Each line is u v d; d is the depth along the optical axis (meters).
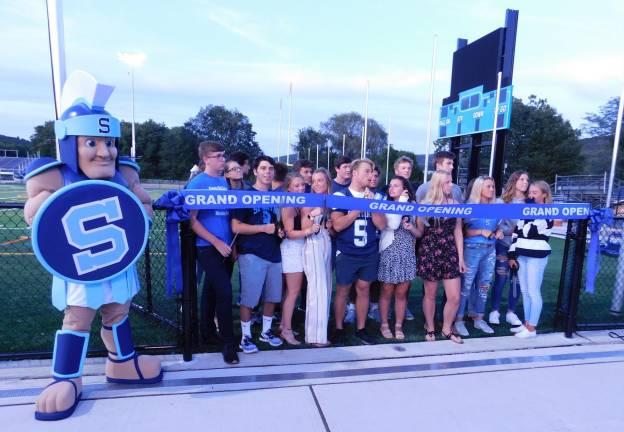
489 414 2.52
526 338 3.80
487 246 3.89
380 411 2.52
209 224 3.12
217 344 3.46
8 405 2.48
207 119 68.94
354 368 3.08
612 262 7.59
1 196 21.89
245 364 3.10
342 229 3.53
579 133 44.22
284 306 3.56
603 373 3.10
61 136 2.32
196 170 5.28
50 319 4.05
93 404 2.51
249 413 2.45
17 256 7.21
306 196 3.27
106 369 2.78
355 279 3.72
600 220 3.71
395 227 3.55
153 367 2.77
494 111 9.57
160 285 4.98
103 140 2.38
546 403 2.67
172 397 2.61
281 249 3.48
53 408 2.34
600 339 3.80
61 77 2.99
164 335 3.66
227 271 3.37
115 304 2.64
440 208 3.52
